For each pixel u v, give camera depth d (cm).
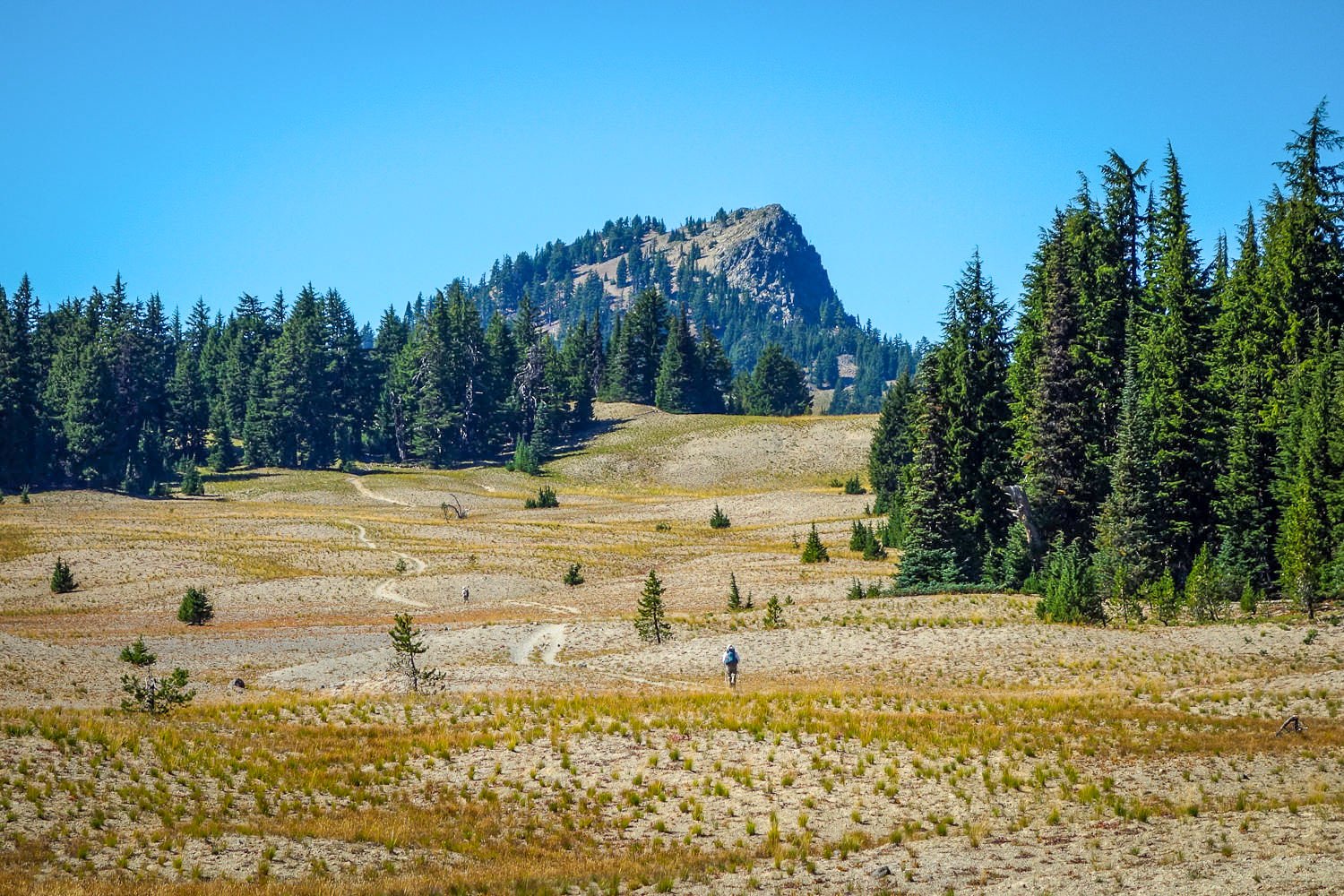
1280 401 5472
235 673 4531
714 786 2450
